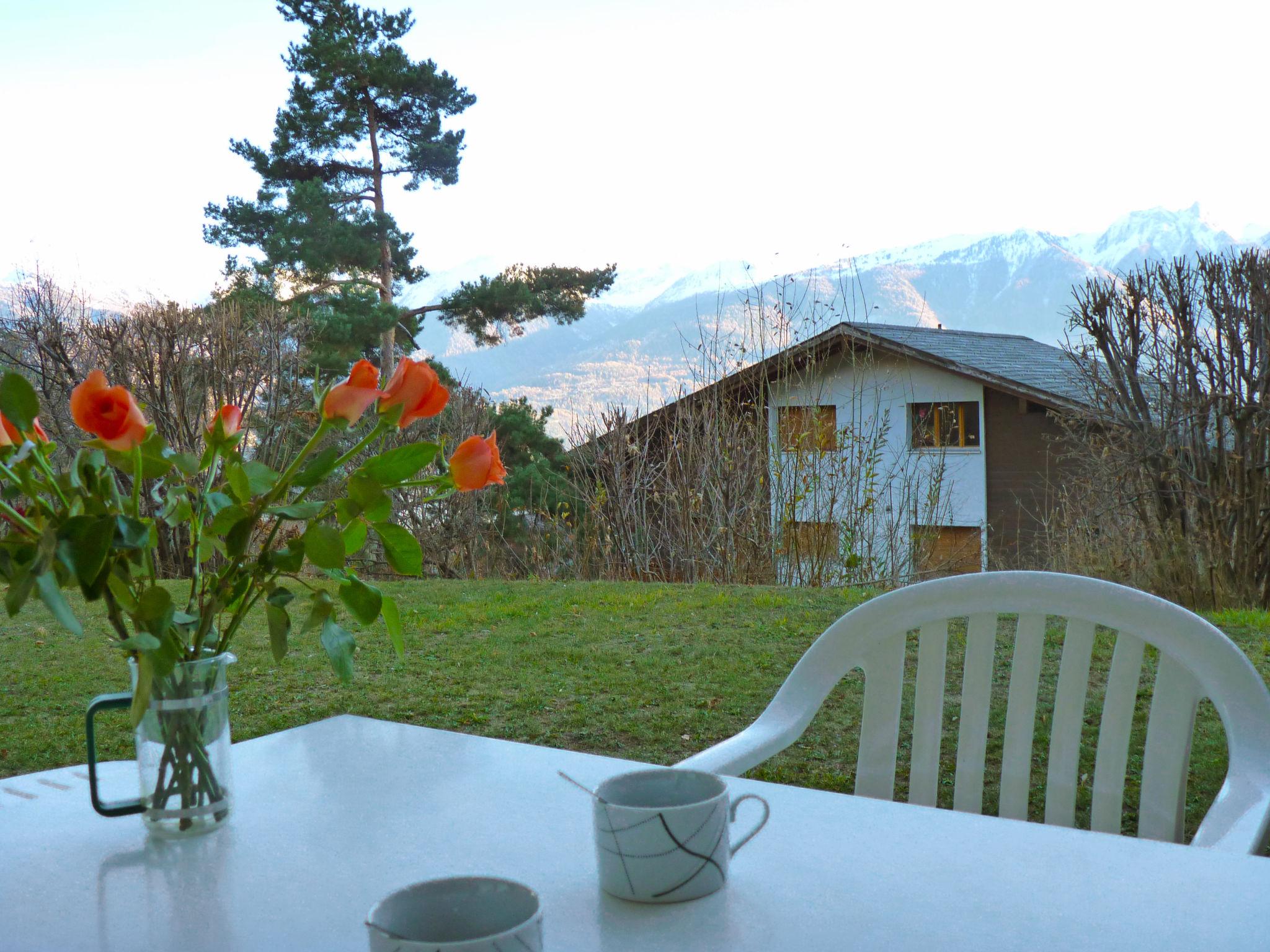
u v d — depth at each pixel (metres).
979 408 15.72
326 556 1.11
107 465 1.08
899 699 1.67
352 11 18.94
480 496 10.80
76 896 1.02
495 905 0.78
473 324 19.69
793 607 6.04
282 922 0.95
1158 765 1.48
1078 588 1.57
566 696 4.20
